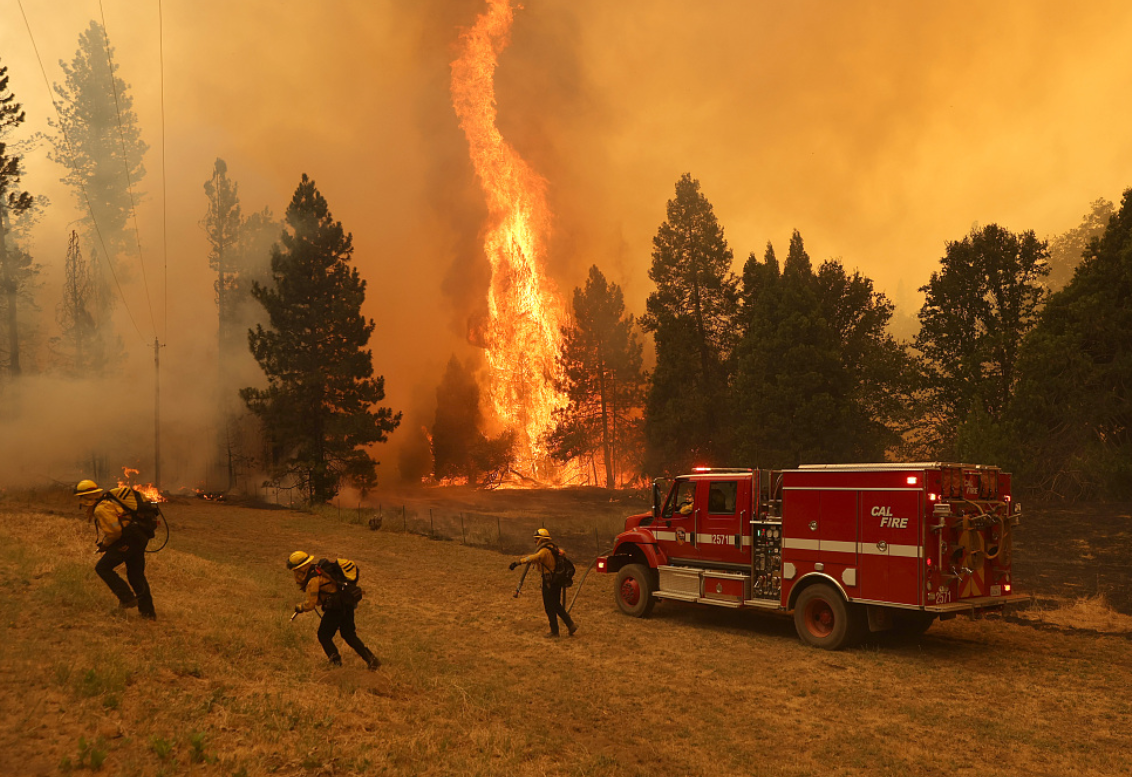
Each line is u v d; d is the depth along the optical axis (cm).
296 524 2641
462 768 539
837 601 1052
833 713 757
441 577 1681
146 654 688
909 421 3397
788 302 3538
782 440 3456
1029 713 757
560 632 1160
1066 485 2569
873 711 765
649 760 612
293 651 816
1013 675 910
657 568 1295
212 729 538
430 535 2611
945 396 3212
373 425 3753
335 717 608
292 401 3753
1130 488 2423
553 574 1125
